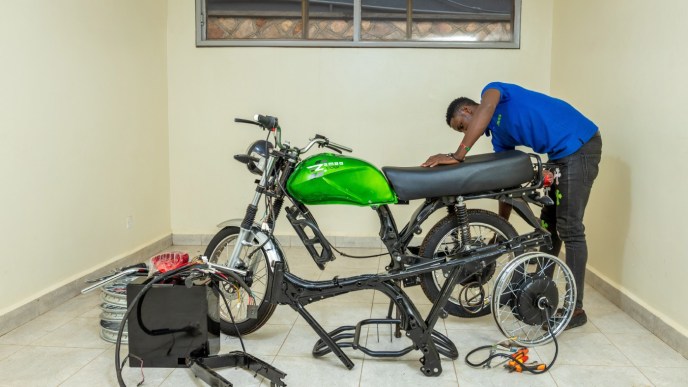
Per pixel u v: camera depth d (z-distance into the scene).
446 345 2.32
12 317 2.61
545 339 2.40
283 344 2.49
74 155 3.11
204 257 2.17
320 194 2.22
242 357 2.13
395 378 2.16
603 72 3.17
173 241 4.49
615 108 3.00
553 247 2.84
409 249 2.63
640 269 2.73
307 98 4.31
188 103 4.37
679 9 2.37
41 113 2.81
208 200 4.46
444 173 2.31
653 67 2.59
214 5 4.29
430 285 2.58
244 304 2.72
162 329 2.16
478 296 2.70
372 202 2.25
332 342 2.20
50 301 2.89
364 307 2.98
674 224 2.41
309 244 2.33
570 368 2.23
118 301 2.45
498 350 2.38
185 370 2.20
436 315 2.19
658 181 2.55
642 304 2.68
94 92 3.30
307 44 4.24
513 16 4.17
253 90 4.32
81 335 2.57
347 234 4.43
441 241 2.58
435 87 4.24
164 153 4.35
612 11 3.05
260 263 2.94
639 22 2.73
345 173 2.21
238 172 4.41
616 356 2.33
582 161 2.55
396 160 4.32
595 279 3.22
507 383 2.11
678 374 2.16
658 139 2.54
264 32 4.31
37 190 2.80
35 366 2.24
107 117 3.46
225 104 4.35
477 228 2.90
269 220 2.32
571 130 2.53
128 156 3.75
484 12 4.19
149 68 4.05
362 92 4.28
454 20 4.21
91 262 3.32
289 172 2.26
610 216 3.06
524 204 2.46
